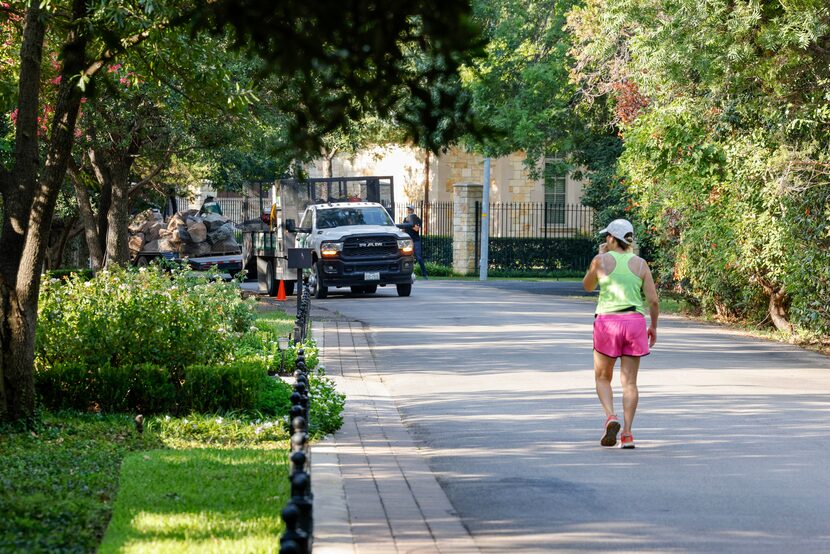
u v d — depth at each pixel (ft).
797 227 175.83
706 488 74.69
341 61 51.24
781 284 194.80
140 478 75.77
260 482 74.74
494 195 467.93
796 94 166.81
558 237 441.68
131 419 101.71
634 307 91.91
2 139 225.56
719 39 155.84
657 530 63.72
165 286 124.98
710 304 227.81
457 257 417.49
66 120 95.86
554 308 241.76
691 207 216.54
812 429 97.91
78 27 91.66
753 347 172.35
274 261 292.20
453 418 104.37
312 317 211.61
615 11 187.93
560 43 313.12
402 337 177.88
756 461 83.82
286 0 49.60
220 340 119.24
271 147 57.57
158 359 113.70
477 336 180.04
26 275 95.25
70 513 64.59
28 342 95.09
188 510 66.33
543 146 337.11
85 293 119.44
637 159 224.12
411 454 86.99
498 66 326.65
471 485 75.77
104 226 269.03
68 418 101.40
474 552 58.85
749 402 113.91
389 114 57.16
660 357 155.94
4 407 93.61
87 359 111.75
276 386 114.93
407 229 355.77
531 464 82.99
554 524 65.21
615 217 337.93
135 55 115.44
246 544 57.47
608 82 263.70
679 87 188.75
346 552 58.44
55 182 96.02
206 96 115.44
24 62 96.89
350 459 84.84
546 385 126.21
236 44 53.52
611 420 89.15
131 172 323.57
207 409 105.91
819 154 172.45
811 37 145.28
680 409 109.09
